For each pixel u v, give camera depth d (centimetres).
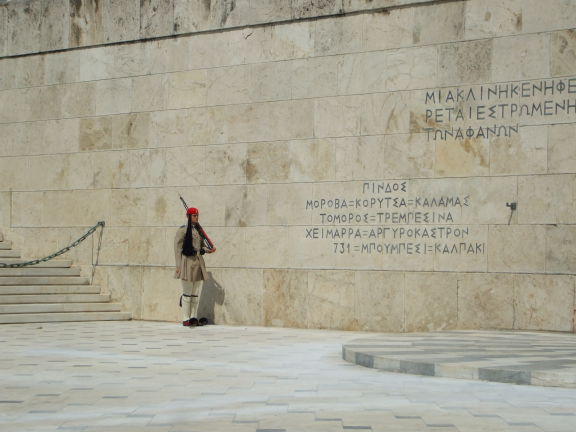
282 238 1548
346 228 1487
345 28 1507
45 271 1719
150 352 1127
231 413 681
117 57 1747
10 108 1856
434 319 1400
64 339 1295
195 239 1539
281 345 1226
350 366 986
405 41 1452
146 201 1702
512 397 755
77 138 1788
